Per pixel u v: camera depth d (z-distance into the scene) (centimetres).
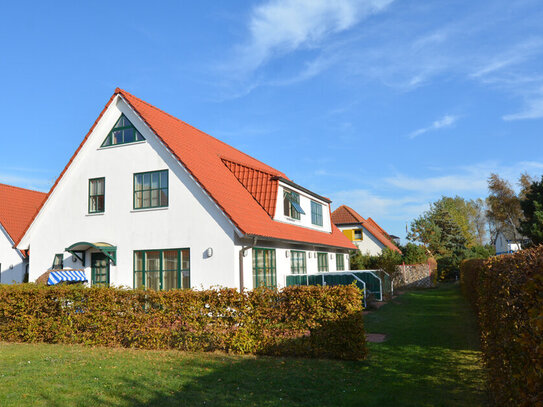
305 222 2286
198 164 1709
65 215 1844
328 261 2575
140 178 1716
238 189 1852
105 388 757
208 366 899
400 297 2527
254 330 1014
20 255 2561
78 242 1750
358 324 948
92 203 1805
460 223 6519
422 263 3509
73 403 684
